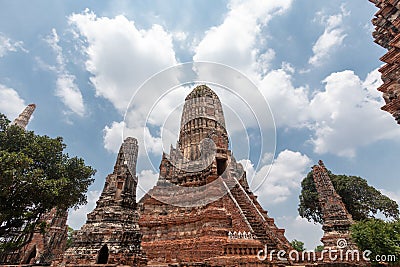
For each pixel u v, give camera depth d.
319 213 48.22
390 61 9.23
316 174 34.94
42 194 20.44
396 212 40.91
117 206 17.41
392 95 9.24
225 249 19.69
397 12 9.34
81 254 14.71
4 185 18.17
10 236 24.58
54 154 24.12
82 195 26.09
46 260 37.00
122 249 15.12
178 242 22.94
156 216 27.22
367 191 43.59
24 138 23.08
